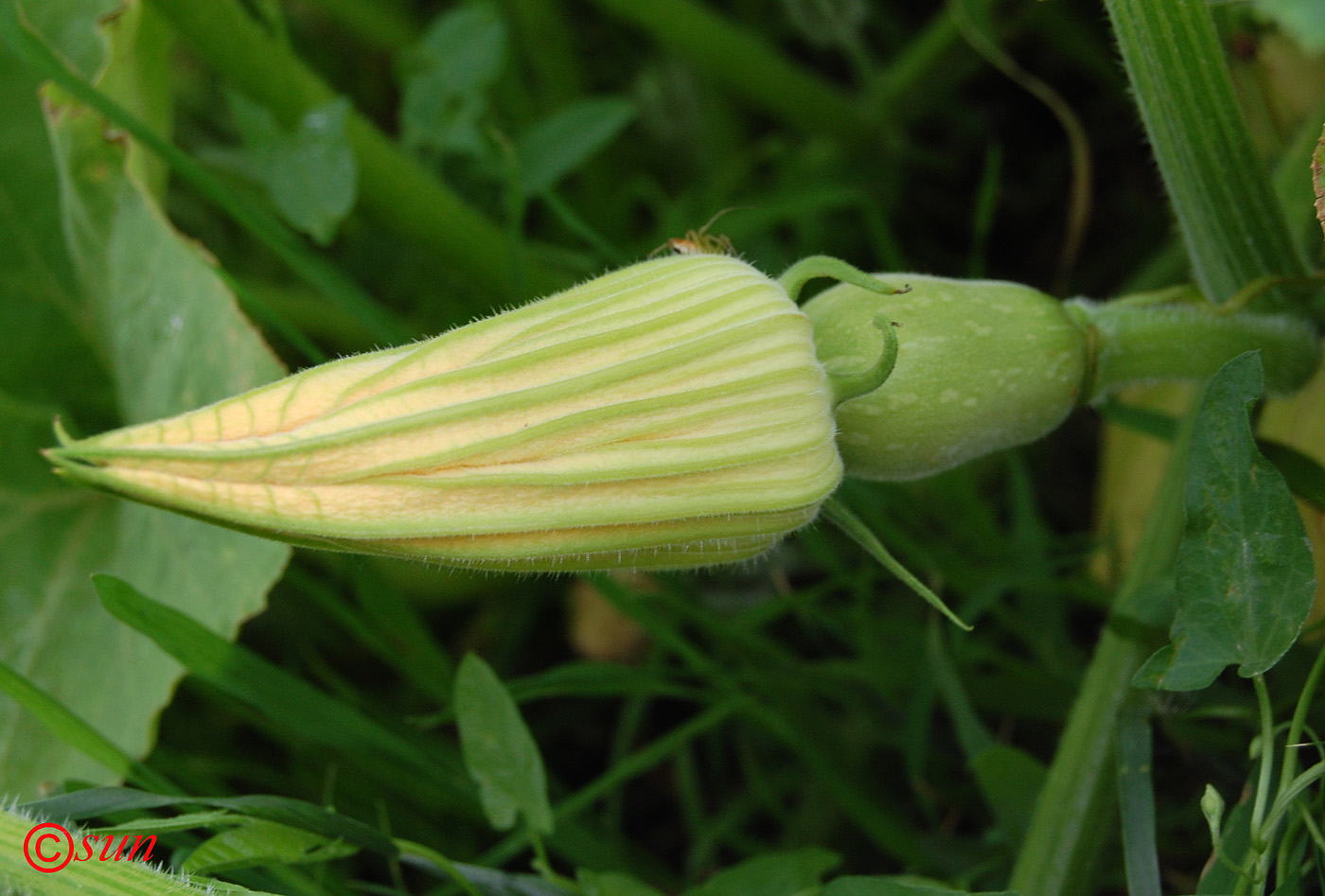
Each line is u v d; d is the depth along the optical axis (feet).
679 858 1.73
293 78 1.65
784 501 1.32
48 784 1.53
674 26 1.85
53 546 1.61
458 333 1.29
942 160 2.01
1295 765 1.33
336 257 1.95
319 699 1.49
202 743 1.66
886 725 1.65
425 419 1.28
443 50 1.73
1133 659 1.45
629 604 1.59
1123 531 1.69
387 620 1.57
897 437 1.39
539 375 1.29
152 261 1.57
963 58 1.94
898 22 2.16
